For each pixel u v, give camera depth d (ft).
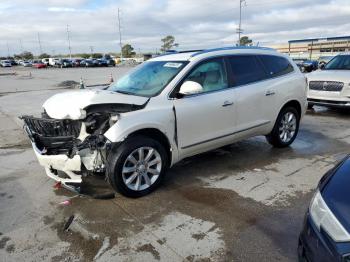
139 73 16.65
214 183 15.05
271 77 18.49
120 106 13.05
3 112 33.91
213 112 15.43
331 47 197.57
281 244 10.45
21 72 140.67
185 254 10.04
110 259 9.87
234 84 16.63
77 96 14.14
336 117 29.73
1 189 14.84
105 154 12.96
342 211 7.28
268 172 16.29
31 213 12.64
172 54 17.02
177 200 13.44
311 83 30.68
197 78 15.23
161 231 11.25
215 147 16.39
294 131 20.39
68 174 13.12
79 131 13.17
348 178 8.21
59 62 210.18
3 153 20.16
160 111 13.71
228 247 10.34
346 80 28.37
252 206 12.87
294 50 226.58
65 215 12.44
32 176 16.31
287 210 12.52
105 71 136.26
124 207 12.92
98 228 11.48
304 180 15.30
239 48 17.69
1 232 11.39
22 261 9.86
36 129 14.20
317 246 7.46
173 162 14.75
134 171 13.34
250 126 17.37
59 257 10.02
